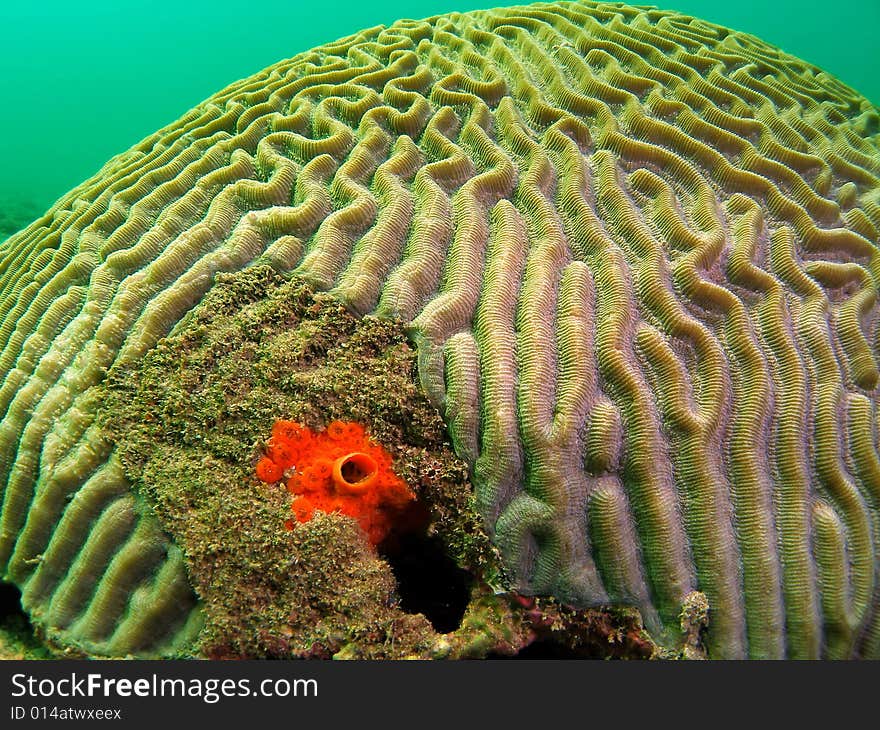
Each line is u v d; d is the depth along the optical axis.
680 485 0.17
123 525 0.17
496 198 0.21
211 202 0.21
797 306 0.20
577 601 0.17
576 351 0.18
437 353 0.18
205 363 0.18
